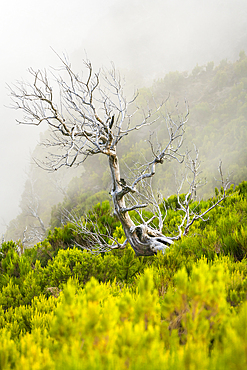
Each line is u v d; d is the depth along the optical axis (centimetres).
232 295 163
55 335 103
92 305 95
